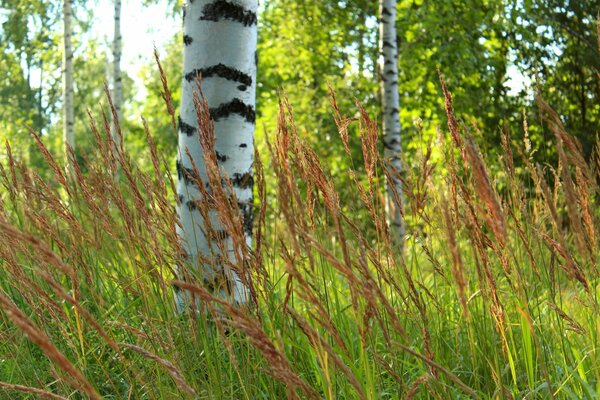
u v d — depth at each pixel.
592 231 2.04
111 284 3.02
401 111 14.88
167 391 2.27
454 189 2.09
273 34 16.48
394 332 2.54
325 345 1.60
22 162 2.82
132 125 25.64
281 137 1.92
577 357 2.34
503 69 14.33
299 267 2.45
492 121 13.61
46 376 2.70
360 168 14.52
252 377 2.32
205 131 2.19
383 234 2.31
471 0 14.59
